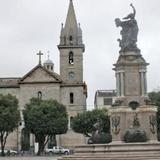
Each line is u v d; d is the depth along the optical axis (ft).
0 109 312.71
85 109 394.32
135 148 139.95
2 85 396.78
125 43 170.71
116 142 157.58
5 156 301.63
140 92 166.40
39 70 397.80
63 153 333.83
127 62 167.43
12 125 315.58
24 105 390.63
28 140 379.14
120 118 163.22
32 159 232.53
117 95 167.63
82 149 145.69
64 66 403.95
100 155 139.64
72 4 415.03
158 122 283.79
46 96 394.11
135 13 173.47
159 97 299.99
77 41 405.39
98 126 184.85
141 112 163.22
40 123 326.24
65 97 395.14
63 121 330.54
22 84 395.96
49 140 378.32
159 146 141.79
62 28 409.08
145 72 167.73
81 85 396.57
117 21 173.68
